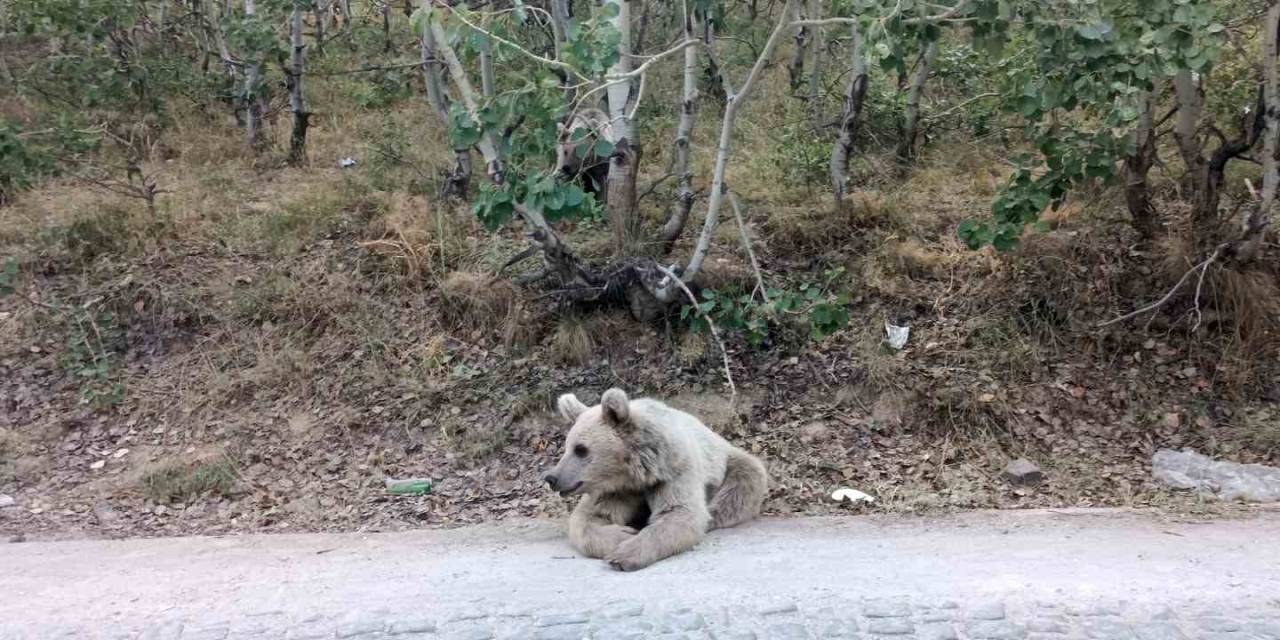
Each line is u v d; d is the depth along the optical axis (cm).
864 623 416
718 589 452
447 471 695
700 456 542
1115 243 833
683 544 502
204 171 1074
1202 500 611
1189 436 695
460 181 991
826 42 1178
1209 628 407
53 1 1011
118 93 1153
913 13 624
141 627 431
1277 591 443
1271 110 711
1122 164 884
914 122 1029
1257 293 757
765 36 1291
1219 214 823
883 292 825
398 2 1300
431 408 748
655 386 762
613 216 845
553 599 446
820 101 1046
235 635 420
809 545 524
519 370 782
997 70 895
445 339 811
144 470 687
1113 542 522
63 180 1006
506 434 722
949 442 698
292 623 430
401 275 862
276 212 954
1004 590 448
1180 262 784
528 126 696
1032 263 816
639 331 807
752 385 759
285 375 780
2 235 915
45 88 1179
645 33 1217
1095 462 675
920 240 875
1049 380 743
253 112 1173
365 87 1295
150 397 769
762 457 688
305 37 1536
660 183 966
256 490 678
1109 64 604
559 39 837
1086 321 780
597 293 806
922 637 403
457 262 878
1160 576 463
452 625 423
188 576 502
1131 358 756
